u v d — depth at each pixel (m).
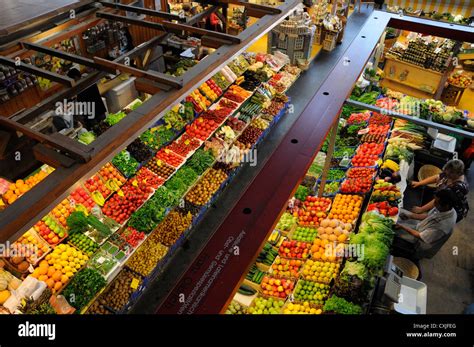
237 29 11.09
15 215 1.61
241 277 3.26
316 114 4.85
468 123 7.82
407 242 5.98
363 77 9.03
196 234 5.65
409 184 7.33
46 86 5.85
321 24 8.32
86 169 1.85
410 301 5.12
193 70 2.46
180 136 6.52
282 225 6.10
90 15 3.17
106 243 4.93
